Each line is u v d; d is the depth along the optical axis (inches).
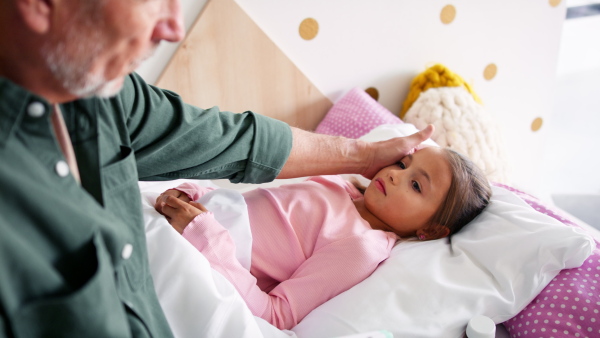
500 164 61.4
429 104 60.9
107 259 18.6
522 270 38.1
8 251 15.1
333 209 43.2
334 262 38.4
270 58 57.1
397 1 61.5
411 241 44.2
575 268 38.4
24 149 16.8
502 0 67.5
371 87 65.4
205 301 28.4
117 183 22.3
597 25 122.8
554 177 89.4
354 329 33.8
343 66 62.4
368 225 43.7
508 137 78.3
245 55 55.7
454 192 43.5
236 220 38.4
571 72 124.7
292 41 58.1
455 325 35.4
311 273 38.3
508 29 69.9
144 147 29.8
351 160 41.8
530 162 82.1
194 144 30.9
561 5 71.6
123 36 17.3
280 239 40.8
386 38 63.1
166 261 29.0
